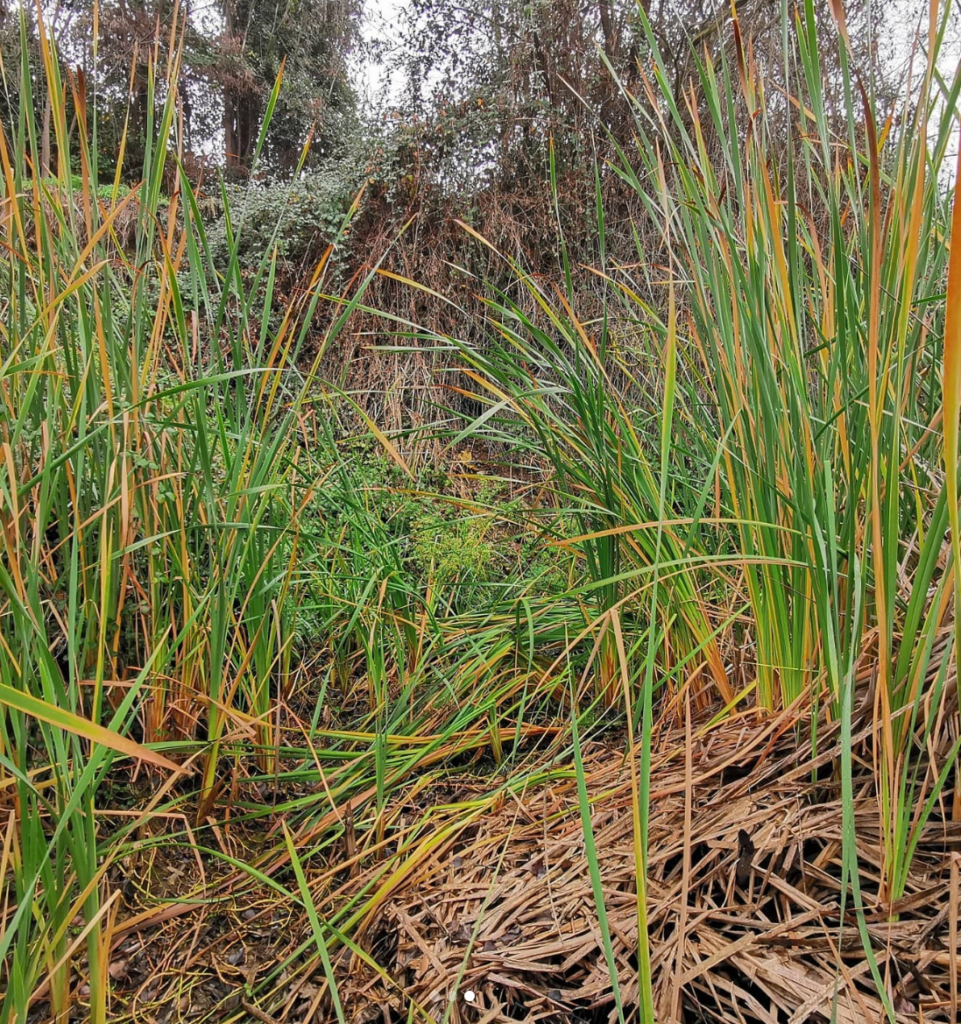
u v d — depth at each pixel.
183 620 1.15
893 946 0.65
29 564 0.74
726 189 0.97
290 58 8.12
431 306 3.52
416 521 1.90
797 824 0.81
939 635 0.85
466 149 3.65
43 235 0.95
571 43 3.63
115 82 6.18
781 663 0.99
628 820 0.96
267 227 3.82
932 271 0.94
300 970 0.86
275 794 1.14
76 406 0.96
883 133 0.88
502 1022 0.73
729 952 0.69
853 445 0.91
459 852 1.02
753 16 3.03
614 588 1.29
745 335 0.96
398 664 1.51
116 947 0.89
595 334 2.88
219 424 1.04
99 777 0.71
